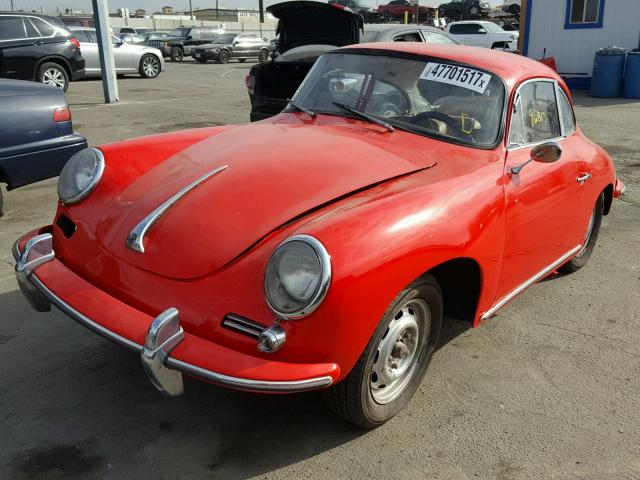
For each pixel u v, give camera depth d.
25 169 5.12
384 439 2.67
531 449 2.64
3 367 3.09
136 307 2.38
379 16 37.97
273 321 2.15
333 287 2.10
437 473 2.48
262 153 2.93
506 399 3.00
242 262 2.29
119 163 2.96
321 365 2.19
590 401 3.00
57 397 2.87
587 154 4.00
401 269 2.29
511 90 3.34
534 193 3.20
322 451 2.58
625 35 15.31
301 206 2.48
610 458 2.60
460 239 2.58
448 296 3.07
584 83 16.19
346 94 3.57
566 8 15.90
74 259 2.68
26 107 5.08
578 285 4.40
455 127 3.22
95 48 17.27
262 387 2.09
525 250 3.26
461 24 23.66
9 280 4.09
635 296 4.23
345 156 2.88
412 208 2.45
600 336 3.66
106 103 12.77
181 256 2.38
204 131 3.51
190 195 2.64
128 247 2.50
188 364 2.13
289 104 3.84
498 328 3.72
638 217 5.97
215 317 2.22
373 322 2.25
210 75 20.78
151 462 2.48
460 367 3.26
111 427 2.67
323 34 7.84
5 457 2.47
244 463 2.49
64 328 3.49
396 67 3.53
